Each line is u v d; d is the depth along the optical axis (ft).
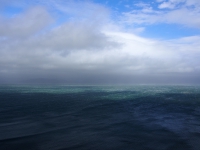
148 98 209.87
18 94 266.16
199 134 62.39
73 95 254.68
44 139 56.49
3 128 69.67
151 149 48.78
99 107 132.26
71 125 75.61
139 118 91.76
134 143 53.42
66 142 53.98
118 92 329.72
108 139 56.95
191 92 327.06
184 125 76.13
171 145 51.72
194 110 120.98
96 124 77.66
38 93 293.02
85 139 56.85
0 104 146.00
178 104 154.40
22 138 57.26
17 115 98.22
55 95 252.83
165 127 72.49
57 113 105.50
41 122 80.94
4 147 49.42
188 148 49.29
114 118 91.45
